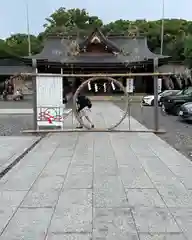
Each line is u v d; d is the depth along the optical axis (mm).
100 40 36000
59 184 5254
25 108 23391
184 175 5746
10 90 37281
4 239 3410
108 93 33281
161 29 45281
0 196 4727
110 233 3510
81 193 4797
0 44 48281
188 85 28453
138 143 8938
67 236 3451
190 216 3939
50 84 10922
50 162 6785
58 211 4125
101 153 7641
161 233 3500
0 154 7668
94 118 15867
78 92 11484
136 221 3803
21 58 33969
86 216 3957
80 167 6332
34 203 4422
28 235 3488
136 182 5328
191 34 36250
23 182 5398
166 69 37469
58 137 10062
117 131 11094
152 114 18250
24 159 7105
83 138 9812
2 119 16297
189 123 14031
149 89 36375
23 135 10672
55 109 11062
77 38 39562
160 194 4734
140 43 39094
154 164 6547
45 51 38031
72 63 33750
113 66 34219
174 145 8859
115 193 4785
